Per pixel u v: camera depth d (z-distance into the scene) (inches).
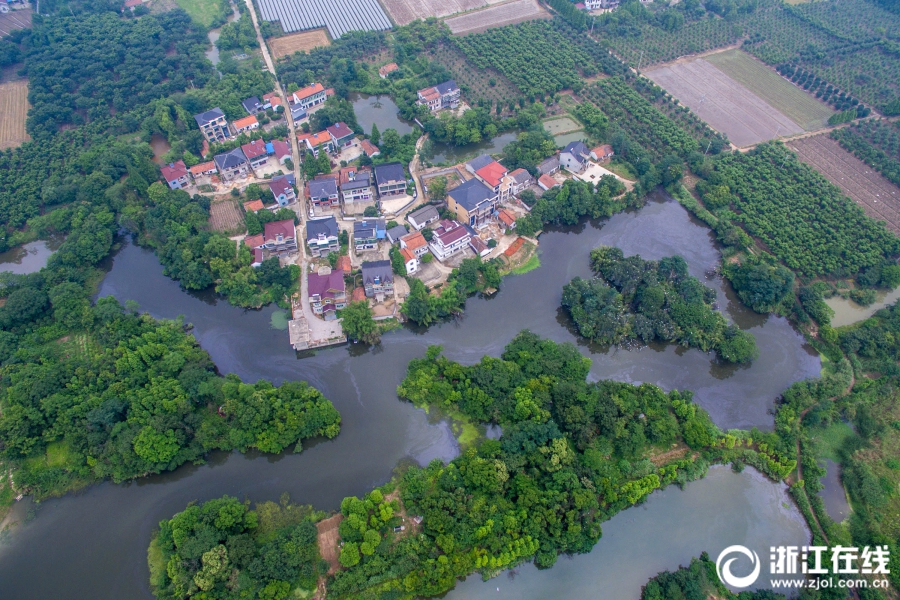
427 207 7495.1
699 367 6136.8
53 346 6087.6
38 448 5241.1
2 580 4596.5
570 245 7514.8
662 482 5103.3
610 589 4596.5
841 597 4362.7
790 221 7534.5
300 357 6210.6
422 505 4761.3
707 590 4507.9
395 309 6540.4
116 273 7194.9
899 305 6417.3
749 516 5017.2
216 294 6899.6
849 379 5821.9
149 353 5816.9
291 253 7155.5
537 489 4857.3
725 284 7017.7
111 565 4667.8
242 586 4274.1
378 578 4441.4
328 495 5083.7
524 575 4660.4
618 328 6215.6
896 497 5014.8
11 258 7322.8
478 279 6825.8
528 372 5708.7
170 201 7445.9
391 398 5821.9
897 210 7736.2
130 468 5098.4
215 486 5172.2
